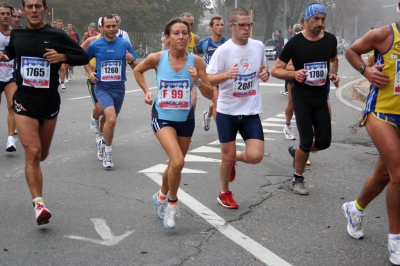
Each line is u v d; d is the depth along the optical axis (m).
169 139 4.87
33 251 4.45
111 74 7.59
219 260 4.33
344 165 7.80
